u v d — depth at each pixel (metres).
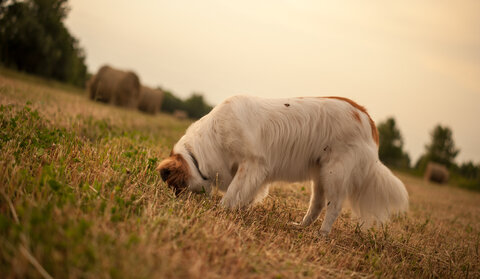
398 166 33.25
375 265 2.86
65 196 2.30
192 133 3.68
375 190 3.57
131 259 1.72
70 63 28.45
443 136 35.41
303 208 4.36
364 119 3.58
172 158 3.44
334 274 2.51
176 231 2.30
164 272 1.72
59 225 1.90
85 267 1.62
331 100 3.65
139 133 6.21
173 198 3.05
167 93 42.22
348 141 3.45
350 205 3.72
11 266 1.57
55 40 26.02
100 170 3.09
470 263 3.42
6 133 3.55
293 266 2.36
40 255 1.63
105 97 14.93
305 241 3.09
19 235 1.70
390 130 33.62
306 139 3.51
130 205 2.52
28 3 23.97
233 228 2.75
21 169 2.62
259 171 3.39
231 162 3.52
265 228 3.15
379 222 3.70
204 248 2.21
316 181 3.74
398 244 3.57
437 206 8.36
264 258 2.38
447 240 4.34
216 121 3.51
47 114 5.90
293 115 3.50
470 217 7.62
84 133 5.38
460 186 25.67
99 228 2.02
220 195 4.00
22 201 2.10
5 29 22.61
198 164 3.50
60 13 25.80
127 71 15.31
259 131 3.38
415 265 3.15
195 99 42.88
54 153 3.19
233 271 2.03
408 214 5.89
